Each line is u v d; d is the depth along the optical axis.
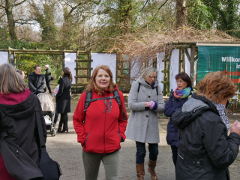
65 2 24.55
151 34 14.67
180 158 2.88
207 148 2.68
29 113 3.12
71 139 8.75
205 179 2.71
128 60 17.03
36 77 9.62
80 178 5.58
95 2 21.19
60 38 24.48
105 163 4.12
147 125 5.34
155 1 19.97
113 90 4.16
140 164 5.34
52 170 3.16
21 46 25.75
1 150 3.01
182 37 12.94
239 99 11.55
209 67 11.38
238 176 5.80
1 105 2.99
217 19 20.64
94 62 19.12
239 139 2.76
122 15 20.73
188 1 17.03
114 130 4.10
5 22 29.34
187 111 2.79
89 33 21.67
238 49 11.44
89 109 4.03
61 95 9.42
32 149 3.13
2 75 3.08
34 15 29.70
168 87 14.70
